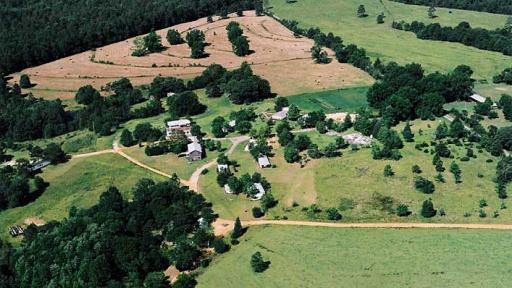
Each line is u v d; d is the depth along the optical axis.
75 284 193.12
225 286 188.62
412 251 193.38
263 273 191.50
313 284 182.75
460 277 176.88
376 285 178.38
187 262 199.62
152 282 190.00
